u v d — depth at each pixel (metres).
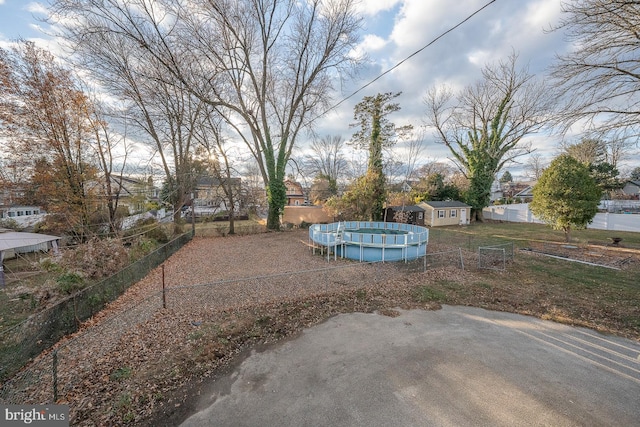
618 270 9.81
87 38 14.35
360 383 4.00
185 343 5.23
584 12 9.60
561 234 19.02
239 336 5.50
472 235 19.22
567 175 13.61
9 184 13.77
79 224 14.46
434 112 28.83
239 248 15.75
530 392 3.74
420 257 12.48
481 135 27.05
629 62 9.88
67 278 7.68
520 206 30.95
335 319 6.29
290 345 5.16
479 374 4.16
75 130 14.60
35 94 13.27
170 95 19.14
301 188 46.56
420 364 4.45
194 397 3.78
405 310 6.77
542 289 8.10
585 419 3.26
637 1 8.59
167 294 8.09
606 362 4.47
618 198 37.41
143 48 16.20
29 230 17.19
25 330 4.75
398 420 3.29
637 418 3.26
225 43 18.38
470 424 3.21
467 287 8.34
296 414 3.44
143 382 4.09
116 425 3.28
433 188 30.30
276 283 9.06
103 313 6.81
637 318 6.08
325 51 19.52
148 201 21.38
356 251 13.02
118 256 10.14
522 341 5.19
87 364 4.59
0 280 9.66
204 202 28.50
